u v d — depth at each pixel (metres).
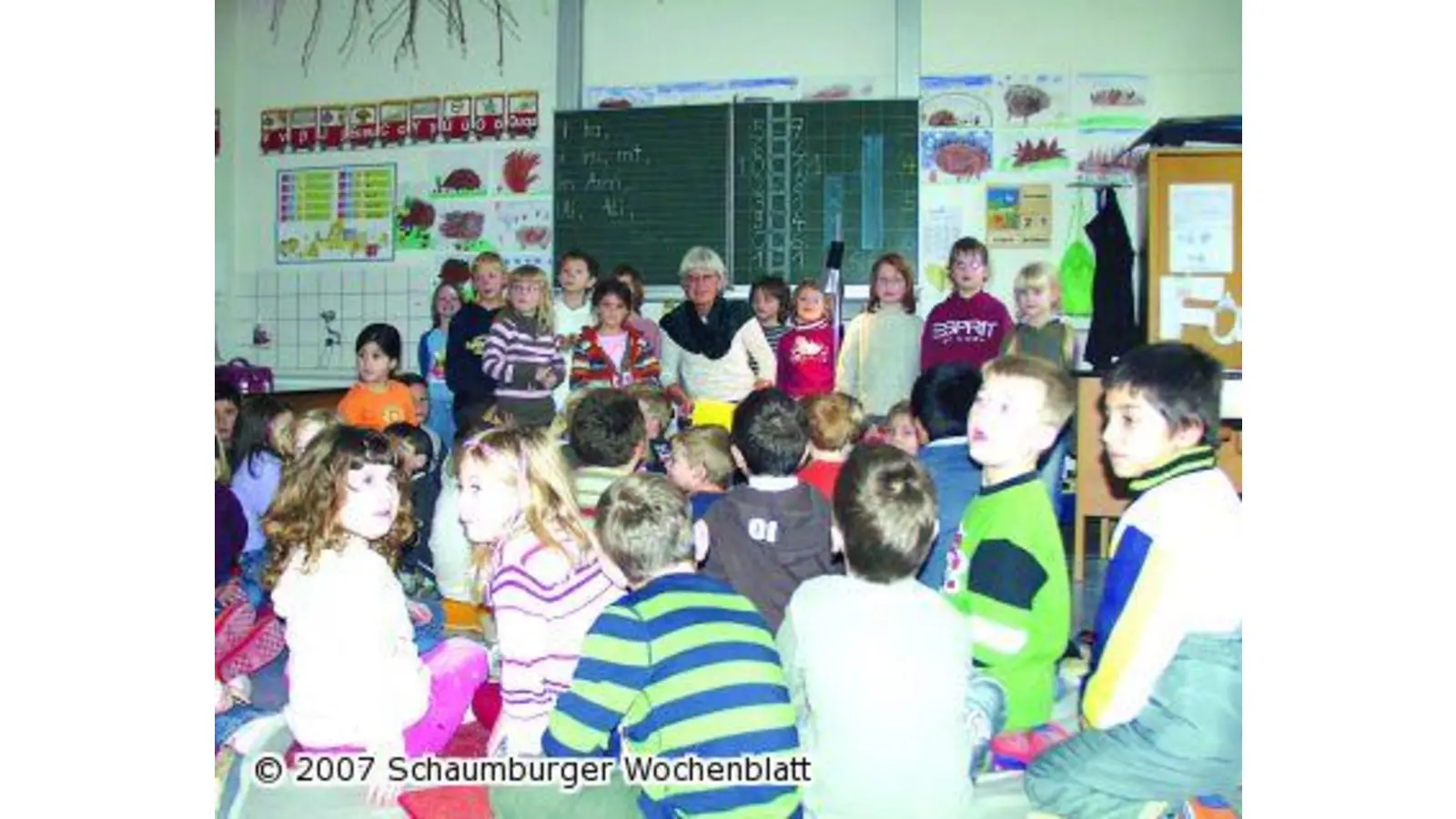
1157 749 1.88
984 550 2.10
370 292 5.89
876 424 3.96
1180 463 1.94
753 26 5.45
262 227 6.02
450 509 2.94
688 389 4.71
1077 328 5.22
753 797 1.67
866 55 5.37
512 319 4.02
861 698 1.72
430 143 5.77
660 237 5.50
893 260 4.42
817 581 1.83
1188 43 5.14
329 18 5.88
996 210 5.26
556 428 3.02
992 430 2.11
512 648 2.04
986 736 1.97
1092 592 3.83
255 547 3.08
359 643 2.10
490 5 5.68
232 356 6.06
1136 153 5.14
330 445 2.14
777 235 5.40
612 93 5.58
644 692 1.72
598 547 2.02
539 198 5.65
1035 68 5.22
